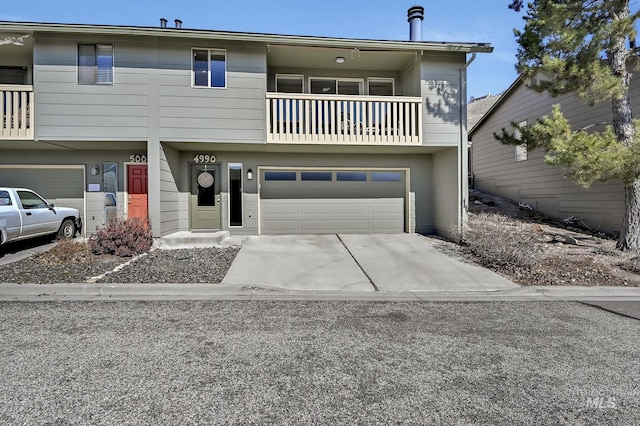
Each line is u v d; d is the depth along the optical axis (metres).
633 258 7.45
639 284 6.15
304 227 11.09
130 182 10.59
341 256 8.18
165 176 9.36
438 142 9.77
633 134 7.62
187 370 3.14
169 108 8.92
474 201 15.39
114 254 7.80
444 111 9.81
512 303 5.31
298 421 2.44
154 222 8.91
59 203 10.47
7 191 8.08
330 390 2.84
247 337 3.89
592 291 5.88
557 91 8.19
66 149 10.26
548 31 7.83
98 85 8.69
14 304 5.03
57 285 5.66
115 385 2.87
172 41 8.93
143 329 4.10
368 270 7.07
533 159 14.05
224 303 5.18
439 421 2.45
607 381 3.02
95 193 10.51
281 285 6.08
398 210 11.45
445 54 9.84
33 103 8.55
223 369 3.16
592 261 7.39
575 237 10.12
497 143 16.61
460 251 8.74
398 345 3.72
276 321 4.43
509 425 2.42
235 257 7.88
